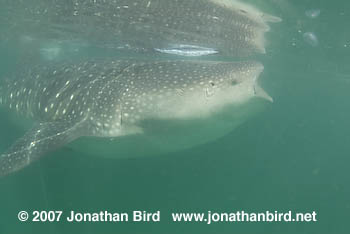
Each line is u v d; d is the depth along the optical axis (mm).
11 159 4844
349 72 14391
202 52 10484
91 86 5801
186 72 5691
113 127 5441
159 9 7457
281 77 16938
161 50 10656
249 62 6227
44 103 6383
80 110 5730
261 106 6000
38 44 11953
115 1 7312
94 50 12180
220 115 5719
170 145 6074
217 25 8242
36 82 6879
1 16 9703
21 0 8078
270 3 7215
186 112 5473
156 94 5430
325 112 32625
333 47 10617
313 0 7227
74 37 10703
